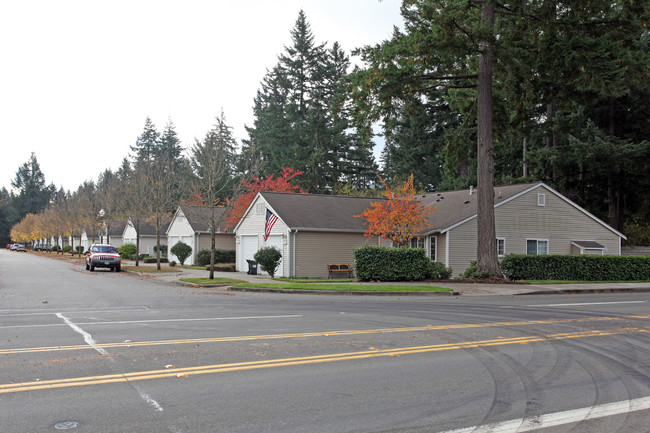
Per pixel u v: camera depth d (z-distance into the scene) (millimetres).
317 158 51469
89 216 55062
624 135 37125
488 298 18312
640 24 21344
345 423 5340
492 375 7301
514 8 21547
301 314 13102
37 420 5305
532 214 30656
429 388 6617
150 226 58594
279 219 29906
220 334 10070
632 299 18188
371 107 23812
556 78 22172
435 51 22219
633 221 48344
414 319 12414
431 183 58031
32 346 8820
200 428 5145
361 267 23172
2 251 101125
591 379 7188
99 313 13227
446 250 28625
